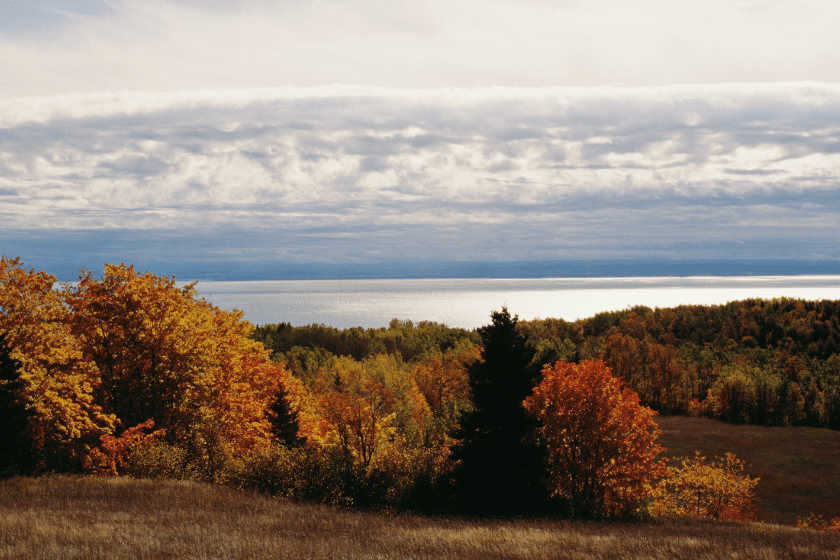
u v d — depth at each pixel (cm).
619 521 2564
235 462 2738
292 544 1391
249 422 3591
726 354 13325
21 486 1955
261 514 1856
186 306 3222
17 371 2209
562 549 1543
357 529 1723
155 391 2948
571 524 2244
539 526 2089
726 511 4128
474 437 2648
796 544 1895
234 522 1666
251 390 3934
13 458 2139
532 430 2720
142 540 1327
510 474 2559
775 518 5412
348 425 3766
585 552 1528
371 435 3741
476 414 2661
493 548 1497
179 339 3042
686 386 11094
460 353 11731
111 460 2511
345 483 2645
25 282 2564
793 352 13988
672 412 10644
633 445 2845
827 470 6944
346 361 11175
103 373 2925
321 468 2666
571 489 2845
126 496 1911
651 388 11150
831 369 11862
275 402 4725
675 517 3056
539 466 2595
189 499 1958
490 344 2709
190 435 2970
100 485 2066
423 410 6906
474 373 2709
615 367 11306
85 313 2955
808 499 5966
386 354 14438
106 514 1614
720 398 10038
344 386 3997
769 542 1925
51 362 2475
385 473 2767
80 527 1437
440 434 4447
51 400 2334
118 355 2944
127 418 2931
